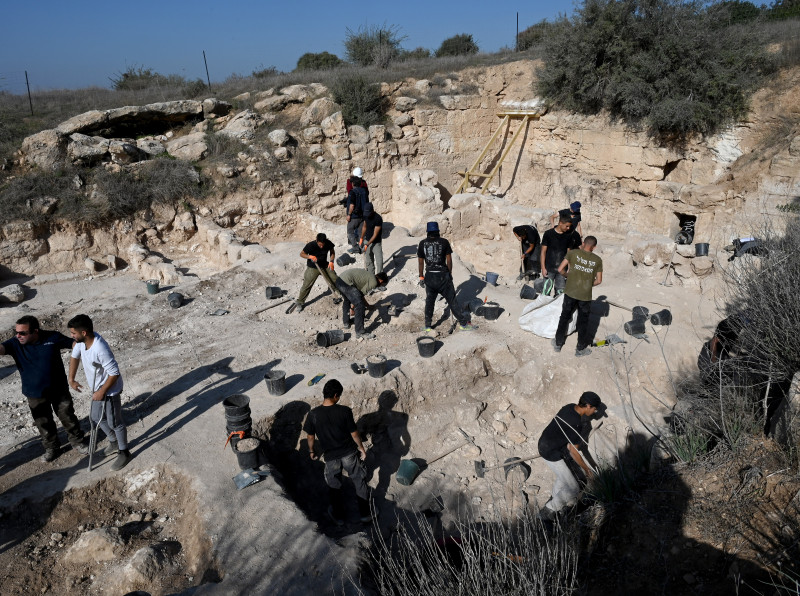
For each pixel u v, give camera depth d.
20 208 12.56
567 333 8.32
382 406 7.38
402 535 6.02
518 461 6.99
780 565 3.77
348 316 9.03
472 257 13.64
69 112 16.61
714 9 15.55
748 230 13.67
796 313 5.21
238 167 15.00
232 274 11.41
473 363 8.11
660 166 16.16
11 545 5.12
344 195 16.64
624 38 16.20
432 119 18.47
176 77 22.72
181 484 5.78
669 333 8.41
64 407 5.84
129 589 4.71
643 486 5.44
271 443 6.72
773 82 14.77
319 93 17.61
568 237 9.00
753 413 5.30
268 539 4.98
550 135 18.59
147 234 13.89
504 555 3.88
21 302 11.49
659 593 4.27
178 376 7.75
